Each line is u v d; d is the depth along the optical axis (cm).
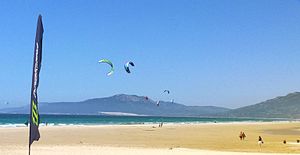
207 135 6156
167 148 3534
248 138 5553
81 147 3350
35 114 1002
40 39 993
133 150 3083
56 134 5516
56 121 14325
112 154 2747
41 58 998
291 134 7038
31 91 1003
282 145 4181
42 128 7112
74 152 2841
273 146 4038
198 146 3978
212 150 3428
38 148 3158
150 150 3122
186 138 5309
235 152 3166
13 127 7138
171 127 9175
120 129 7500
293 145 4178
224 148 3744
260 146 3947
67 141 4284
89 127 7956
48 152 2820
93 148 3238
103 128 7656
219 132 7262
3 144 3578
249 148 3772
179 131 7281
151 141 4600
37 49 993
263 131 8206
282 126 11681
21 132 5525
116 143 4159
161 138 5206
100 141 4416
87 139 4694
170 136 5700
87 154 2722
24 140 4134
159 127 8956
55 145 3622
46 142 4062
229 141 4819
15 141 3991
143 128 8250
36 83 1000
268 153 3111
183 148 3578
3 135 4906
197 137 5578
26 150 2958
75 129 6981
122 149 3186
